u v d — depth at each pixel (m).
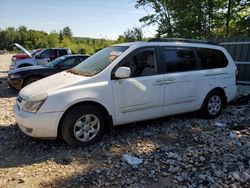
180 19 18.67
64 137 4.83
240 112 7.26
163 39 5.93
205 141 5.20
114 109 5.15
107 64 5.26
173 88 5.79
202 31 18.95
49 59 18.67
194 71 6.15
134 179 3.85
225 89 6.71
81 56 11.75
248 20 17.88
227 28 18.95
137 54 5.44
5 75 19.05
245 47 11.16
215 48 6.69
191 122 6.33
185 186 3.67
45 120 4.62
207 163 4.29
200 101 6.32
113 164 4.30
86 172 4.07
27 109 4.72
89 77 5.01
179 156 4.51
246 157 4.49
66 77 5.24
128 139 5.31
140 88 5.36
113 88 5.09
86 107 4.87
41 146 5.04
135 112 5.41
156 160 4.41
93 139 5.02
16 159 4.54
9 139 5.42
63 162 4.40
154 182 3.78
